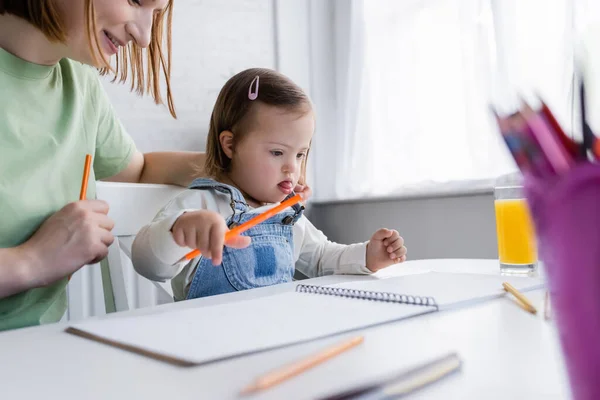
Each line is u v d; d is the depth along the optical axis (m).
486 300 0.48
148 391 0.25
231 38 1.77
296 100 0.95
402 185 1.60
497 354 0.30
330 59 1.99
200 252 0.55
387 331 0.36
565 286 0.15
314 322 0.38
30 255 0.57
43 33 0.67
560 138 0.15
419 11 1.58
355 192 1.77
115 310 0.88
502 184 0.76
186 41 1.67
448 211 1.45
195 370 0.28
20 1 0.68
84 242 0.61
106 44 0.67
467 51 1.38
